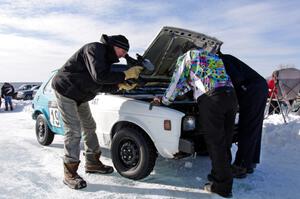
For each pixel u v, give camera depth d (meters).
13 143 6.52
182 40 4.47
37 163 4.94
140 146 3.95
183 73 3.59
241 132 4.07
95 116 4.63
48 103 5.81
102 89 4.00
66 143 3.87
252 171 4.36
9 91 17.22
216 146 3.49
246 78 4.07
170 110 3.81
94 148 4.36
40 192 3.70
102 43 3.78
